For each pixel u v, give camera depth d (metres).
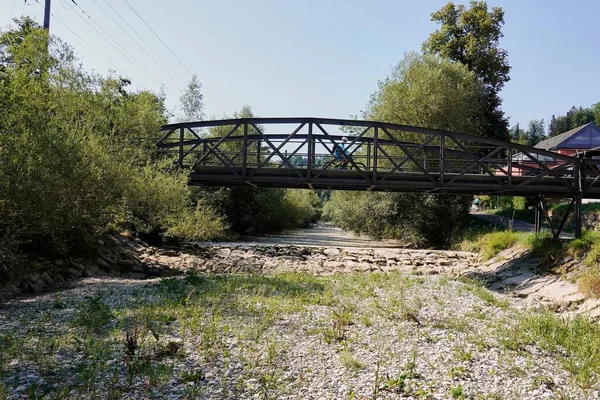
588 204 29.77
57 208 13.60
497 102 40.94
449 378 6.49
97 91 20.62
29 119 12.59
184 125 21.05
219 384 5.76
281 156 19.36
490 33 39.75
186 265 20.48
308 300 11.52
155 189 18.64
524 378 6.69
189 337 7.66
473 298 13.32
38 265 13.80
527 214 37.44
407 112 33.19
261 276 16.48
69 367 6.09
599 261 14.57
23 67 13.56
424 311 11.00
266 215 43.53
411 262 22.97
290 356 7.05
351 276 17.58
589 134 62.19
